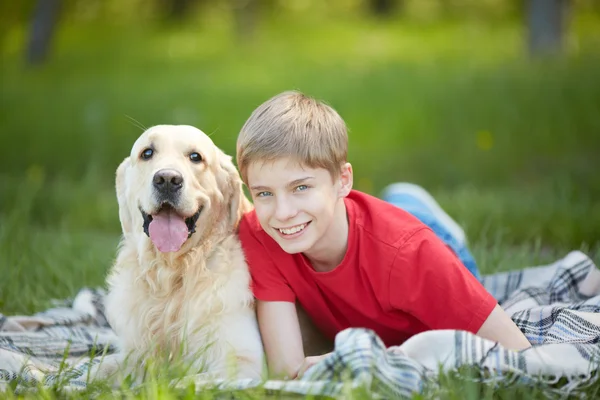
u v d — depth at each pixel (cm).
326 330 316
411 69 1272
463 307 276
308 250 292
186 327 286
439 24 2069
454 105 1020
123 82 1320
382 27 2042
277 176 275
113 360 300
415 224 293
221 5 2241
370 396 222
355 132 995
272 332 288
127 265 309
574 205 636
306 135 276
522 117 966
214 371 277
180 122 1029
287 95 295
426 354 255
